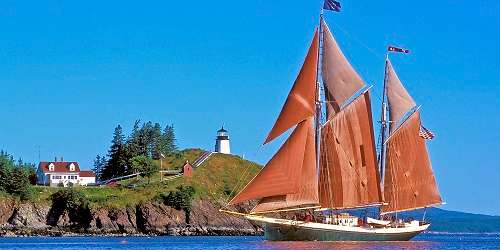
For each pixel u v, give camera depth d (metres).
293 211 107.00
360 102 111.25
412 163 119.06
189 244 130.75
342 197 109.94
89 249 117.56
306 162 104.19
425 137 118.12
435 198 120.19
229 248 104.44
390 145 119.62
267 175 102.69
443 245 134.38
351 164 110.69
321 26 107.75
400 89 119.44
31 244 137.88
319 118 108.25
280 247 98.06
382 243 113.12
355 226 110.25
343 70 108.94
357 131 111.25
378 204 113.31
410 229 117.75
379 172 113.62
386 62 120.19
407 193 119.19
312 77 104.62
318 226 107.06
